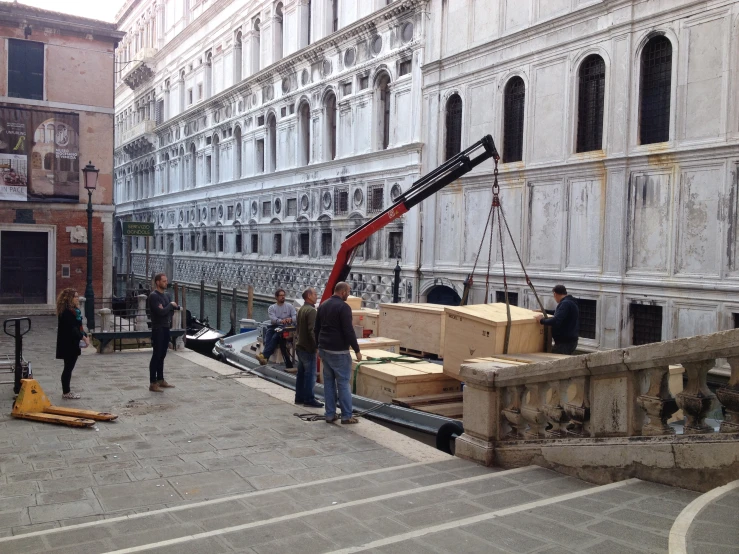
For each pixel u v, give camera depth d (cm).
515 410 620
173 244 4753
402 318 1205
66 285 2309
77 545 435
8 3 2186
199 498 582
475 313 922
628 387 516
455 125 2238
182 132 4566
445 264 2242
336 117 2889
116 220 6081
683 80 1504
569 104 1778
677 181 1517
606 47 1673
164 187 4912
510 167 1959
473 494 508
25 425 831
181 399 1000
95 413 866
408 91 2419
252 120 3612
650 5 1567
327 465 684
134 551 400
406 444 765
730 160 1412
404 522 448
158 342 1053
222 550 402
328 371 864
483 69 2061
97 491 598
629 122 1622
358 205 2711
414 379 959
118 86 6138
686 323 1495
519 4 1944
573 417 559
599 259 1702
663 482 480
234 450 736
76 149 2308
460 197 2173
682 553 314
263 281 3481
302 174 3131
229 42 3872
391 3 2455
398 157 2458
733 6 1402
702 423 479
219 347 1648
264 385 1116
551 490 516
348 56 2786
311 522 448
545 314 960
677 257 1518
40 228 2266
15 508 553
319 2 3002
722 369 1317
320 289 2958
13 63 2233
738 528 344
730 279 1415
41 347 1558
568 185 1786
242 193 3725
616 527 397
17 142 2223
